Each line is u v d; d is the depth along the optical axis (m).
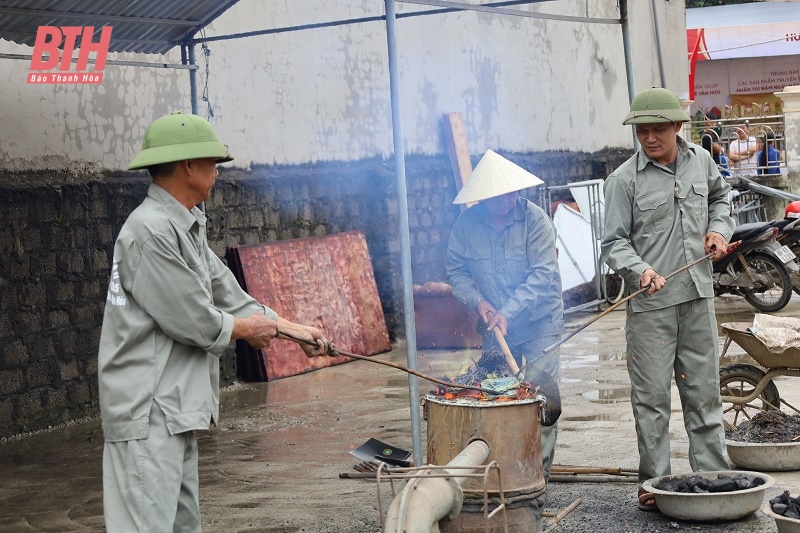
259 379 10.23
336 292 11.16
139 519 3.97
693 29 25.33
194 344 4.12
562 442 7.22
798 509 4.95
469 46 14.08
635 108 5.59
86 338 8.74
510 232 5.75
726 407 7.95
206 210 9.98
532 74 15.59
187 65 7.88
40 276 8.32
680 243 5.63
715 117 29.08
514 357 5.79
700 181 5.66
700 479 5.45
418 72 13.09
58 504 6.36
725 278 12.46
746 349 6.71
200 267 4.19
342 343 11.09
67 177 8.61
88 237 8.73
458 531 4.80
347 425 8.20
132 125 9.25
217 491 6.44
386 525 3.73
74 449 7.75
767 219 18.55
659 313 5.61
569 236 13.89
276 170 10.92
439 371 10.38
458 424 4.80
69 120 8.63
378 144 12.30
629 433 7.41
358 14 12.02
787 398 8.09
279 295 10.48
